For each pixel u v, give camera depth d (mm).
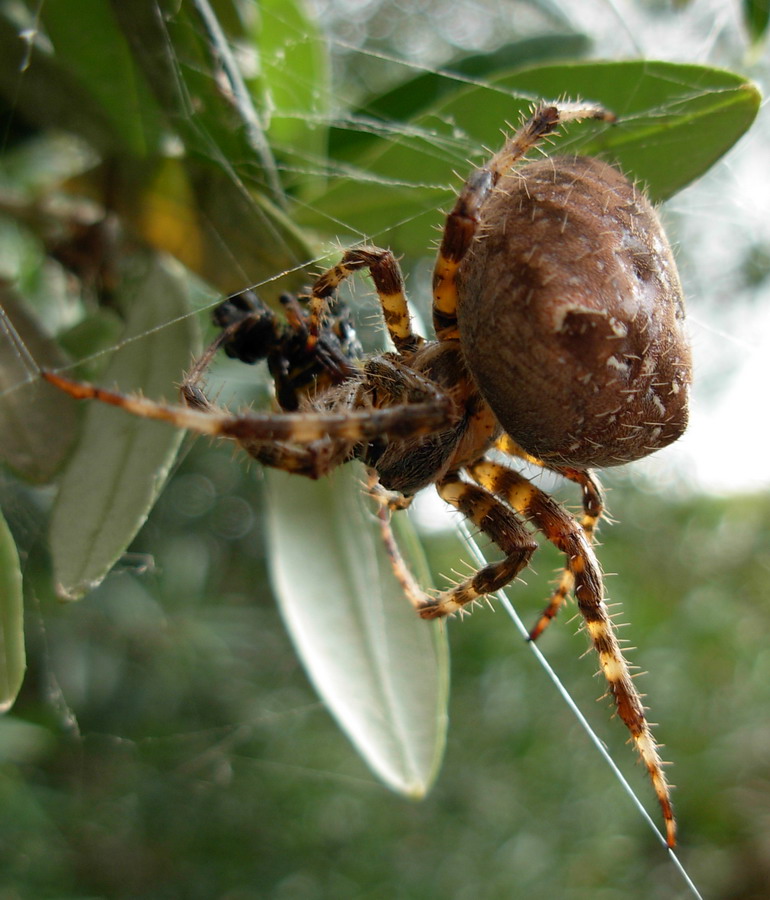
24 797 154
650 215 100
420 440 102
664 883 200
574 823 205
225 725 152
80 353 103
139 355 98
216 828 196
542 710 206
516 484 107
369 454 101
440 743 99
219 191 98
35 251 108
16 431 96
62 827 168
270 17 102
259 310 100
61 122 98
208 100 97
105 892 174
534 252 98
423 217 103
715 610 205
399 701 99
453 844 206
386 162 103
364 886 199
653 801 104
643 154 102
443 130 103
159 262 99
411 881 201
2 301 97
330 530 102
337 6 114
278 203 99
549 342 97
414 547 102
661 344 99
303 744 203
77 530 95
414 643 100
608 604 106
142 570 111
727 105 101
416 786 98
